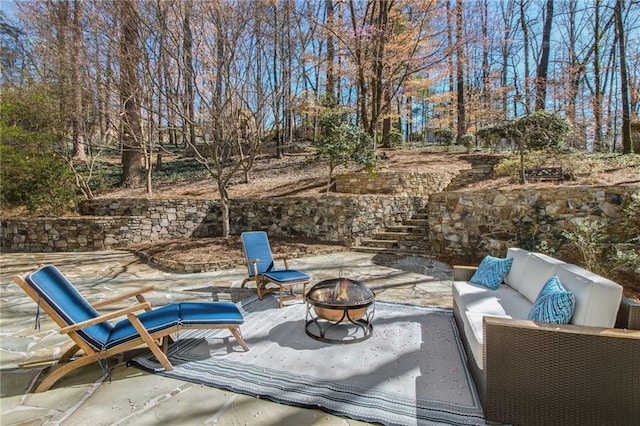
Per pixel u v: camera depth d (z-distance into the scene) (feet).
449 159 41.96
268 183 37.09
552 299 7.93
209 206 31.24
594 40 51.16
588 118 46.19
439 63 39.96
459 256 23.43
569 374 6.81
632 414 6.59
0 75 31.22
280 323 12.65
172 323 9.33
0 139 28.50
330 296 11.25
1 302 15.33
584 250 16.79
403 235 27.48
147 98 23.93
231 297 16.02
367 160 31.48
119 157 53.98
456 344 10.86
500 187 27.55
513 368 7.05
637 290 15.21
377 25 37.35
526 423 7.01
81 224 27.91
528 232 20.65
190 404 7.82
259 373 9.09
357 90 49.14
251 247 16.96
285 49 25.31
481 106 53.57
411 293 16.34
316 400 7.89
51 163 30.12
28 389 8.52
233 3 22.79
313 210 29.30
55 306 8.41
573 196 19.34
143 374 9.11
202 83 24.67
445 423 7.18
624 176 24.81
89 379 8.91
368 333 11.51
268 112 26.86
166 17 22.38
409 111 62.49
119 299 10.20
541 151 29.73
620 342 6.63
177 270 21.13
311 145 53.16
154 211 29.71
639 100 42.11
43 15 23.89
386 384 8.61
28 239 28.30
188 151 52.06
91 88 24.03
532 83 46.57
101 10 21.95
